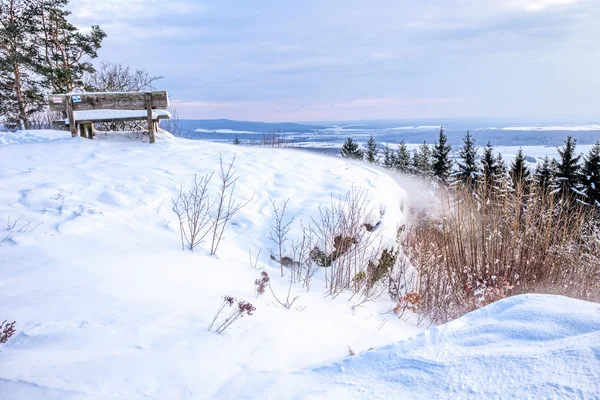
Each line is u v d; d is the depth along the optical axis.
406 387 1.57
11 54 16.94
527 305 1.95
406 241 6.57
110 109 7.79
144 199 5.11
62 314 2.36
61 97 7.57
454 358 1.66
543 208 5.93
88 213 4.45
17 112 18.02
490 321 1.91
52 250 3.36
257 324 2.75
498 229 5.67
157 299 2.80
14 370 1.78
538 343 1.63
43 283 2.73
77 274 2.95
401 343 1.87
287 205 5.70
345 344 2.78
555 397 1.28
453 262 5.47
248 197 5.74
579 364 1.40
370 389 1.61
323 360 2.41
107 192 5.10
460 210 5.98
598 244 5.91
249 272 4.07
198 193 5.50
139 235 4.24
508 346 1.66
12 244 3.41
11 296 2.50
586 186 20.73
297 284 4.27
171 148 7.69
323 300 3.96
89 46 17.62
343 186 6.50
